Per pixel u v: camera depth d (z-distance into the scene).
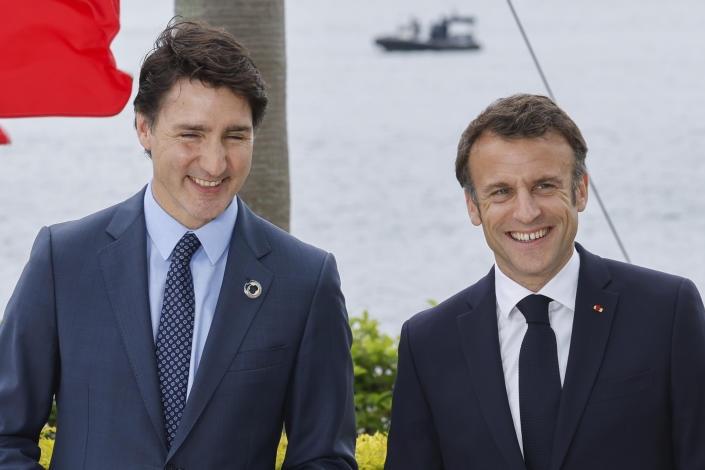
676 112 82.81
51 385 5.74
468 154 5.84
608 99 93.75
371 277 32.09
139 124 5.72
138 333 5.60
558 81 115.19
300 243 6.09
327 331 5.90
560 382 5.71
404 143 72.94
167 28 5.59
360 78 132.25
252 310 5.74
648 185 49.53
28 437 5.73
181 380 5.62
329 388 5.88
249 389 5.64
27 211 39.97
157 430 5.50
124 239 5.79
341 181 55.75
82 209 40.19
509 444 5.66
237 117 5.49
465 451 5.84
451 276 32.25
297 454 5.84
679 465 5.62
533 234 5.66
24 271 5.84
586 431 5.59
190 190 5.55
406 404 6.12
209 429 5.55
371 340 10.67
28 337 5.68
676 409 5.62
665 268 31.95
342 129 82.00
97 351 5.62
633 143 66.12
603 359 5.68
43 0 6.91
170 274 5.72
